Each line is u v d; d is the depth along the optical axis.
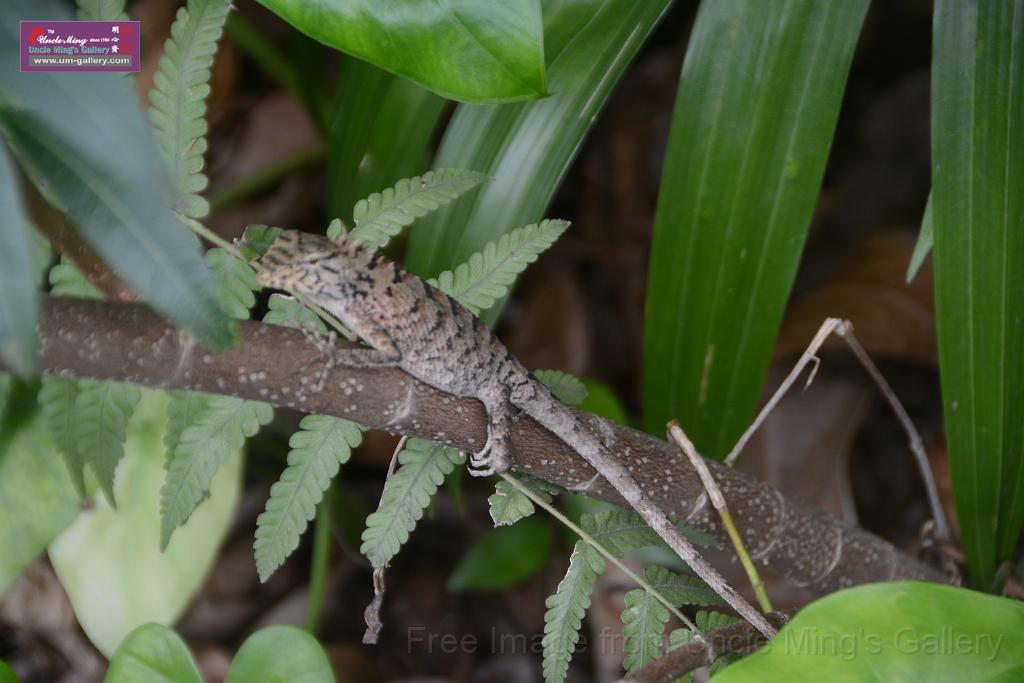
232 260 1.01
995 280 1.05
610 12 1.06
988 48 1.05
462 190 1.02
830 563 1.09
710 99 1.07
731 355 1.09
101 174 0.91
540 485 1.04
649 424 1.11
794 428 1.29
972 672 0.97
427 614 1.29
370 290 1.01
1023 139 1.05
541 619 1.28
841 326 1.07
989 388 1.06
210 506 1.11
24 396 1.04
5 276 0.90
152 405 1.10
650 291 1.09
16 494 1.05
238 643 1.25
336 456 1.00
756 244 1.08
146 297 0.91
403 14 0.99
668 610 1.03
